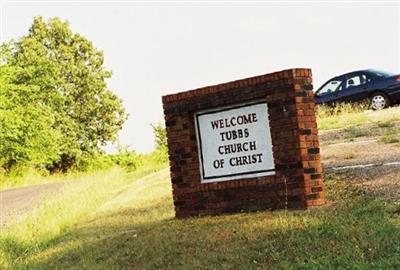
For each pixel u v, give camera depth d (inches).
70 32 2379.4
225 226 413.4
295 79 426.9
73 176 1478.8
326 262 314.2
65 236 546.6
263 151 444.1
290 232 371.6
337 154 580.7
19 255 521.3
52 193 861.2
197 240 397.4
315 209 414.9
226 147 459.2
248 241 373.4
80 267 408.5
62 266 427.2
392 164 491.5
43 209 704.4
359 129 697.6
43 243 546.3
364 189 438.6
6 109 1713.8
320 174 432.1
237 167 454.9
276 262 335.9
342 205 410.0
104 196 740.7
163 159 1558.8
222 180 460.4
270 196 437.1
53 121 1915.6
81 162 2165.4
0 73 1758.1
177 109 478.0
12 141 1710.1
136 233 459.5
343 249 328.2
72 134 2174.0
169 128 483.2
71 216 638.5
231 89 452.4
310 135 430.6
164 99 484.4
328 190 459.8
